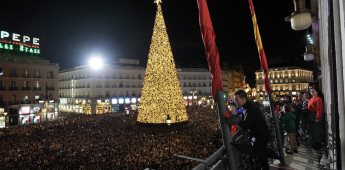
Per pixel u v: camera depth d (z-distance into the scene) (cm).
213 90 320
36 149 2006
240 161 439
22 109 4731
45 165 1587
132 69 6788
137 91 6856
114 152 1859
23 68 4909
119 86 6550
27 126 3375
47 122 3838
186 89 7512
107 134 2616
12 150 1964
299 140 948
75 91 6756
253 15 631
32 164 1611
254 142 438
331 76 434
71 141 2283
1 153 1877
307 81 7612
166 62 3372
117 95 6500
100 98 6225
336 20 349
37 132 2872
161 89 3284
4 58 4656
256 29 631
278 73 7519
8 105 4553
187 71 7575
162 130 3022
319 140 727
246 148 384
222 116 317
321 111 682
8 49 4912
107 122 3706
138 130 2991
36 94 5078
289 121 750
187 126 3272
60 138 2430
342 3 311
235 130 524
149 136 2464
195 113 4509
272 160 652
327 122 697
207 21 324
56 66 5466
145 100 3350
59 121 3891
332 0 356
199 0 328
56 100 5422
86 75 6344
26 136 2588
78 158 1728
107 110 6312
